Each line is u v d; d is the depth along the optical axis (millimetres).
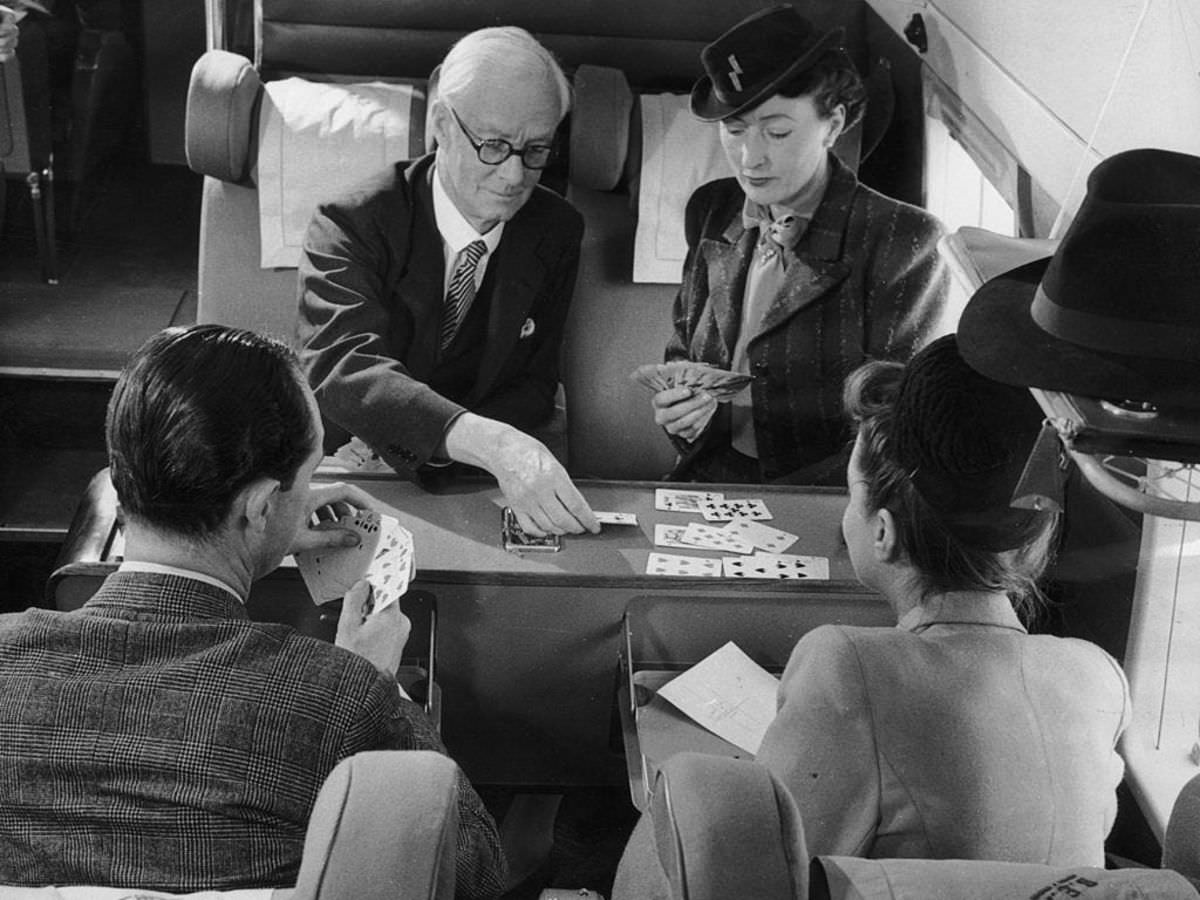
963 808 1653
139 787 1660
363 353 3084
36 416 4598
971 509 1705
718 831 1217
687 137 4000
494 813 3100
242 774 1673
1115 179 1494
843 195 3209
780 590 2584
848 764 1659
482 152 3111
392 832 1263
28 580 4125
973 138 3342
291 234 3934
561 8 4070
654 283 4070
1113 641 2584
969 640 1736
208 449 1770
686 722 2436
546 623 2646
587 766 2840
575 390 4051
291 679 1720
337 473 2936
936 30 3592
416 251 3314
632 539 2756
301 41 4035
